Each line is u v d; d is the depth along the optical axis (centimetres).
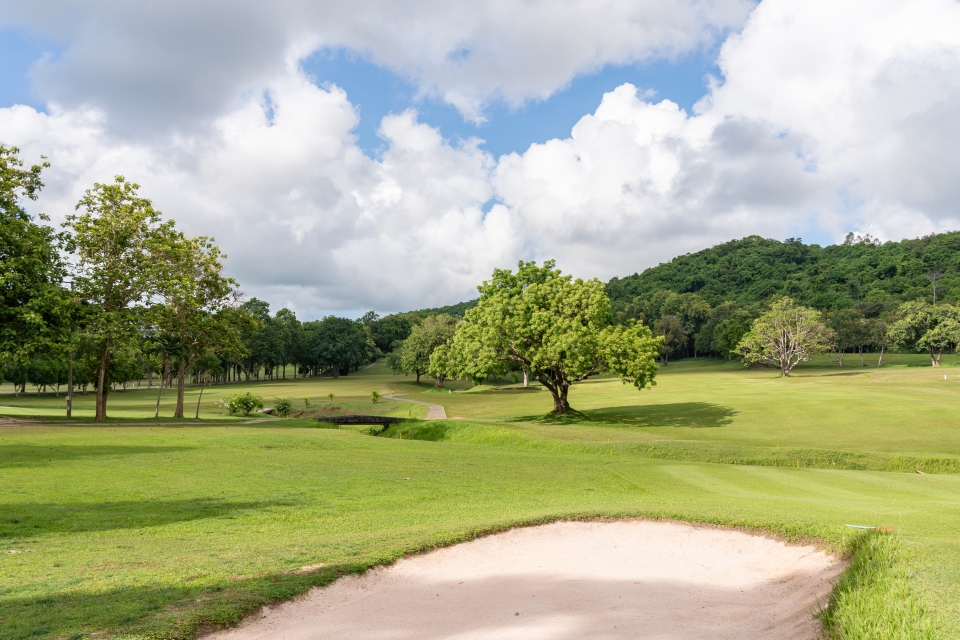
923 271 14688
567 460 2602
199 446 2655
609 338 4447
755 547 1093
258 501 1534
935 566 714
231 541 1085
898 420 3841
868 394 4975
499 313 4734
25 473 1797
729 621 746
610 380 9988
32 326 3197
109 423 3834
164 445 2638
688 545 1134
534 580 938
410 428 4134
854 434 3556
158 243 4181
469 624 744
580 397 6438
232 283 4831
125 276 3984
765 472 2241
